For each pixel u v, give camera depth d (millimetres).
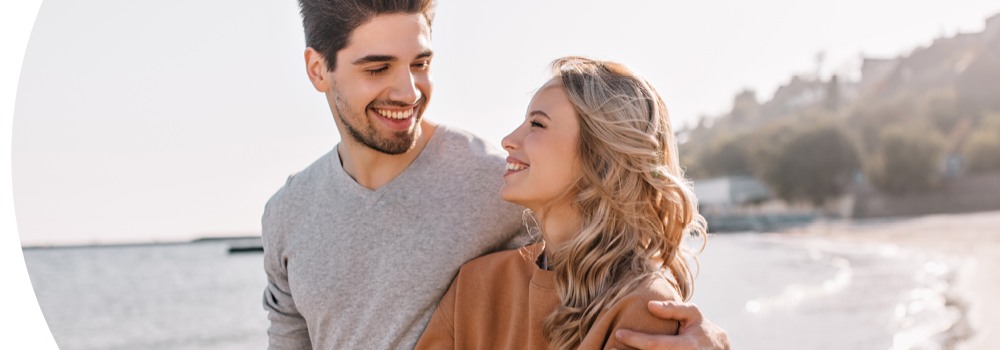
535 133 1549
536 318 1537
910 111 68938
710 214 74000
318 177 2000
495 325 1665
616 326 1335
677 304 1315
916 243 31312
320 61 1824
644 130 1547
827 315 12570
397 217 1841
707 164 79500
